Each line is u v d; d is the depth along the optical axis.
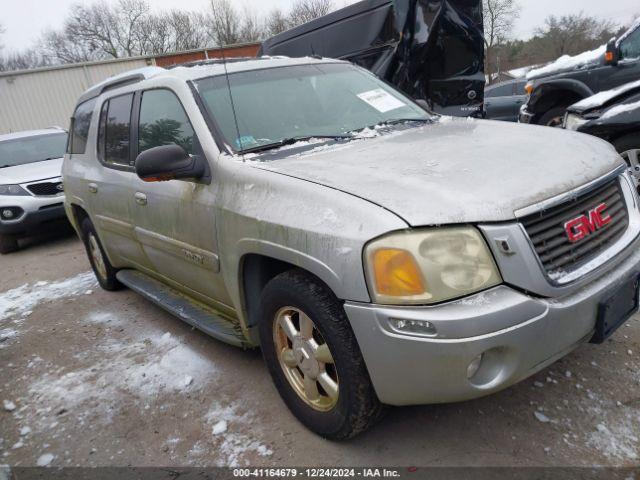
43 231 7.72
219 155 2.73
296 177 2.34
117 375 3.38
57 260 6.86
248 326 2.78
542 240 1.99
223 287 2.90
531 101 7.41
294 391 2.55
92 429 2.85
